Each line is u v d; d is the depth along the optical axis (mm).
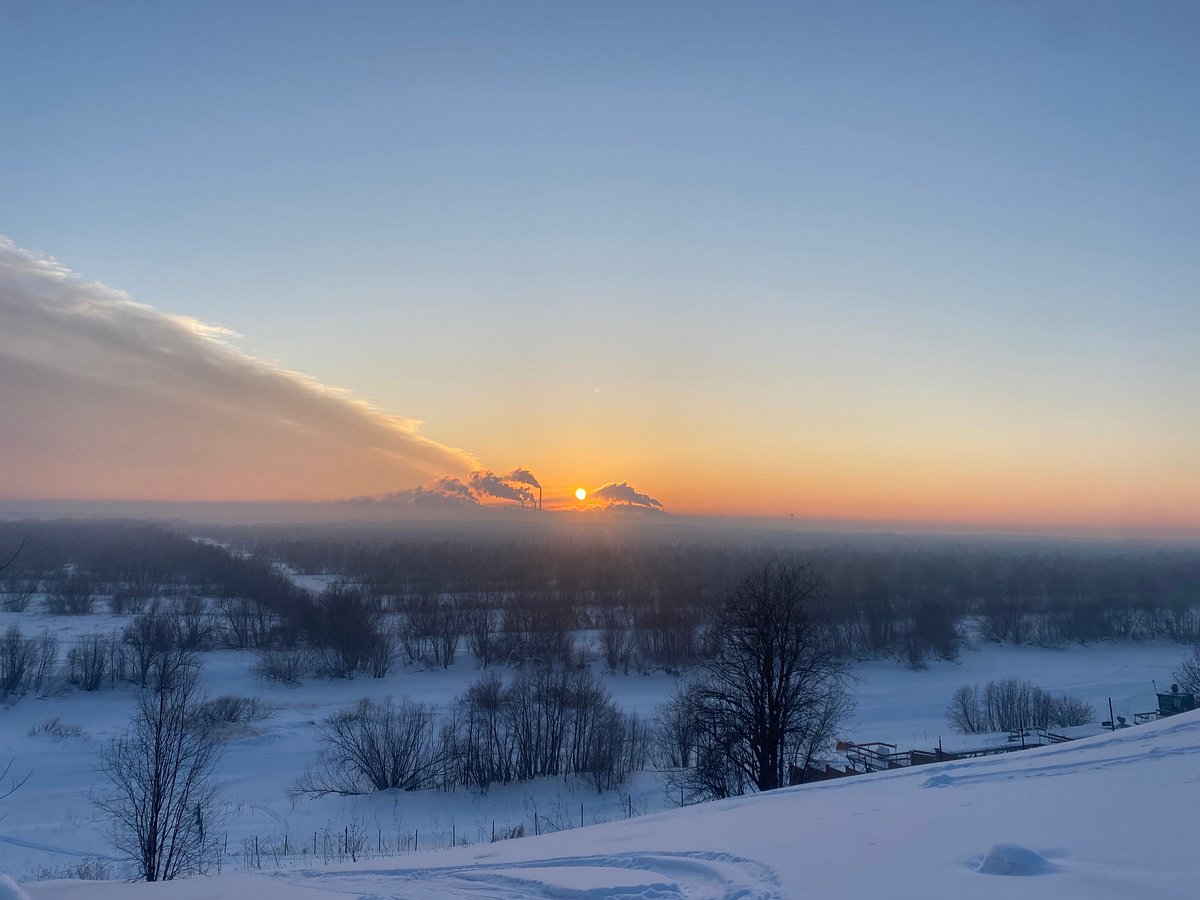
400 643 85312
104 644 70750
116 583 117750
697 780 33688
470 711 49812
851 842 11844
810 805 16406
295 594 100938
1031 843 10375
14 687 61062
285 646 78688
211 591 120625
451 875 14234
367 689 69188
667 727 50312
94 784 42344
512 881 12906
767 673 32344
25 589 121812
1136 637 98500
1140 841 9914
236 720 55469
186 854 27469
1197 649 75000
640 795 43812
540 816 39656
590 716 49469
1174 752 16234
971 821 12273
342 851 32500
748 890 10000
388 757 45406
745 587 37156
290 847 33656
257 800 41562
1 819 36625
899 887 9109
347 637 73938
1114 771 15148
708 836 14273
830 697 37625
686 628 78812
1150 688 70938
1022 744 48438
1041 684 74062
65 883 17281
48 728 53406
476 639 84125
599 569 148875
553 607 90125
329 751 49656
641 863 12742
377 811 40750
